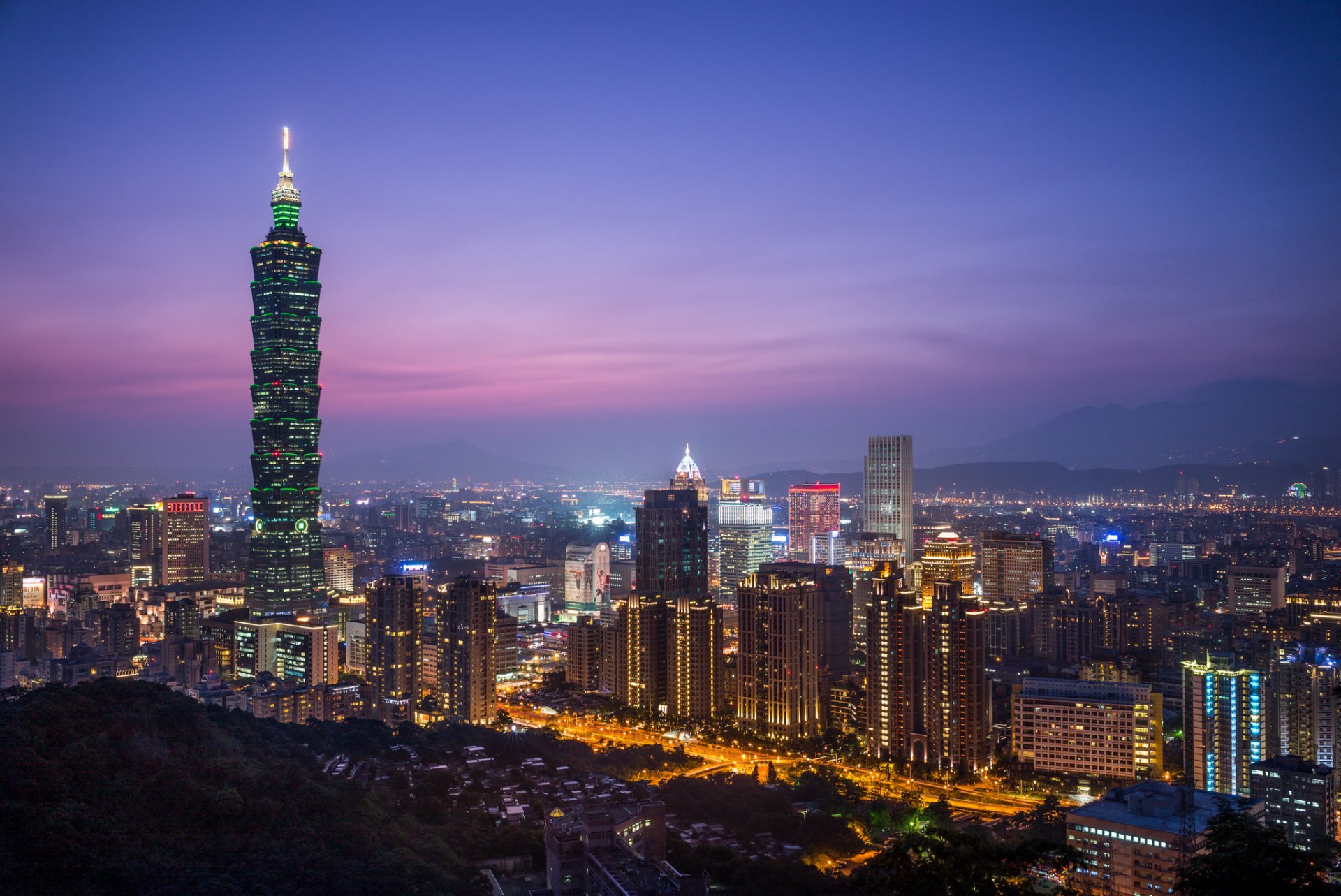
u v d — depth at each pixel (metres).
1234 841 134.75
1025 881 136.50
